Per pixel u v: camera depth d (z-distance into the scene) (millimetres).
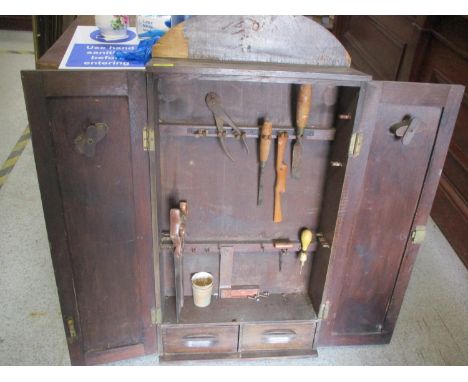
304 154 1318
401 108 1158
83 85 1031
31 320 1647
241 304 1504
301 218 1423
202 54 1133
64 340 1572
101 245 1252
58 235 1207
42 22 1926
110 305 1356
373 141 1193
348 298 1461
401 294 1470
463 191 2111
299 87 1164
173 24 1350
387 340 1575
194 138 1253
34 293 1771
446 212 2217
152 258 1288
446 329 1694
